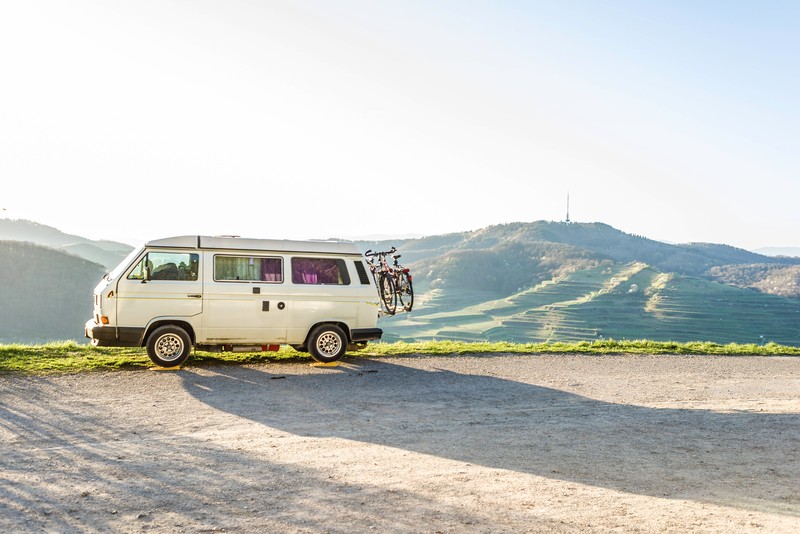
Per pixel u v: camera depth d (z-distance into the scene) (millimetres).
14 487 6172
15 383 11258
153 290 13141
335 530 5270
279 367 13727
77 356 14055
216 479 6547
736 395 12203
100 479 6480
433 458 7531
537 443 8367
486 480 6711
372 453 7672
